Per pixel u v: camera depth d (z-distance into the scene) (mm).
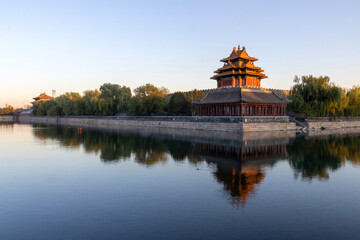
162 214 18828
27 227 17141
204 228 16703
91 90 160625
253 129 77375
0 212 19531
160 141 58375
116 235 15984
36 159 39406
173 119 103062
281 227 16766
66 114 175125
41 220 18125
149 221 17750
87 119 154125
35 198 22438
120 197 22406
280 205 20219
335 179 27234
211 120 87000
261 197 21969
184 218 18125
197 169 31734
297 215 18469
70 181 27438
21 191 24359
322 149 45656
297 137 64562
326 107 90125
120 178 28312
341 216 18328
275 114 87750
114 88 136250
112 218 18281
